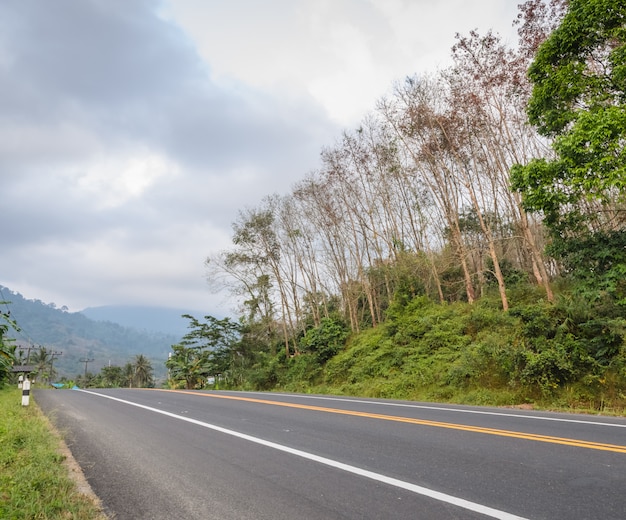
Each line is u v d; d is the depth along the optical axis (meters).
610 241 14.86
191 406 14.34
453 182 29.95
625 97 14.95
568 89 15.55
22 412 12.72
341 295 39.66
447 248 31.23
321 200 35.56
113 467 6.52
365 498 4.78
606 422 9.33
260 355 41.00
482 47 23.16
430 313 25.94
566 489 4.84
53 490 5.18
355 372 25.16
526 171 15.23
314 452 7.00
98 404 15.84
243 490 5.25
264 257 41.84
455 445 7.16
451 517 4.15
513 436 7.75
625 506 4.31
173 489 5.41
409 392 19.55
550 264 29.91
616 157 13.16
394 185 33.78
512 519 4.05
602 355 14.55
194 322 44.66
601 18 14.43
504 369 16.36
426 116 26.91
